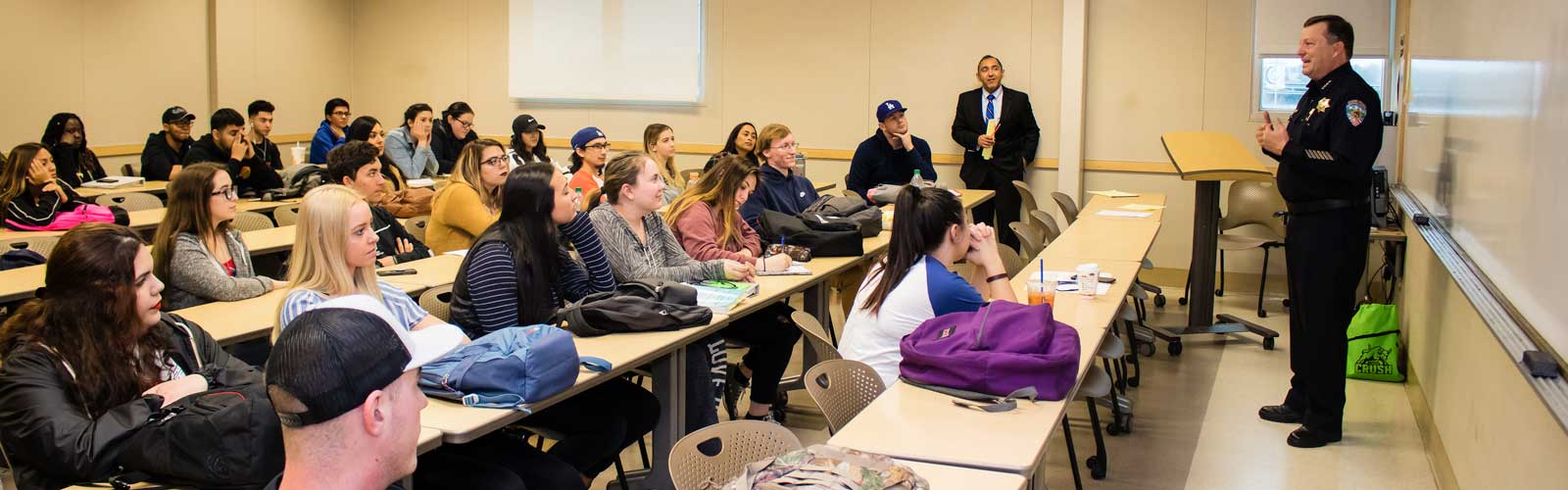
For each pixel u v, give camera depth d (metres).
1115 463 4.07
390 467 1.30
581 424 3.12
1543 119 2.53
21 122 7.62
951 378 2.58
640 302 3.32
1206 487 3.83
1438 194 4.28
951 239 3.12
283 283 3.92
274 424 2.03
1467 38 3.78
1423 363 4.50
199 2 8.91
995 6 8.38
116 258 2.36
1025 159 8.28
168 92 8.72
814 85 8.95
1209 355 5.71
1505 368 2.88
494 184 5.13
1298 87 7.64
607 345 3.14
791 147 5.50
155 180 7.57
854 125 8.88
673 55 9.23
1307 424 4.23
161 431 2.06
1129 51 8.06
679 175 7.38
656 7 9.23
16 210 5.39
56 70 7.86
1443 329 4.01
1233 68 7.79
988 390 2.54
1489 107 3.28
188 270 3.62
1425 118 4.88
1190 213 8.04
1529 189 2.65
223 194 3.76
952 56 8.54
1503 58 3.07
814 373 2.63
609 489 3.56
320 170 7.27
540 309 3.33
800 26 8.94
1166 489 3.80
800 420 4.52
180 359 2.62
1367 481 3.89
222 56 9.05
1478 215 3.36
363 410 1.26
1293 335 4.30
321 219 2.88
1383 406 4.77
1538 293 2.49
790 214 5.37
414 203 6.21
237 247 3.88
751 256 4.53
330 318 1.27
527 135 8.10
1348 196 3.98
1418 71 5.27
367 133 7.88
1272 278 7.78
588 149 6.77
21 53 7.60
